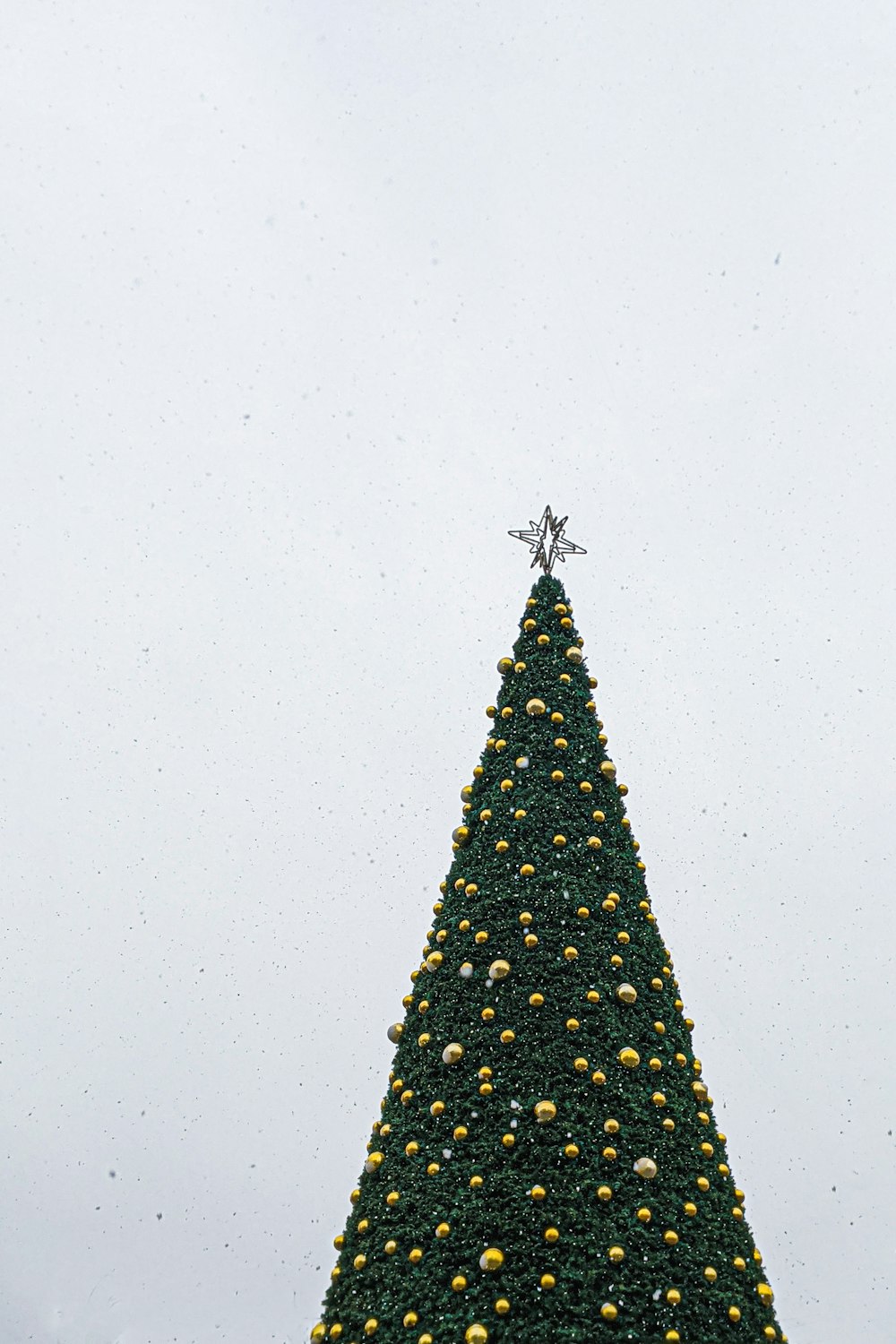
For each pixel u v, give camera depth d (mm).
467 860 10320
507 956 9492
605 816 10445
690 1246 8266
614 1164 8461
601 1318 7812
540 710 10883
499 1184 8344
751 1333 8117
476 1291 7938
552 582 12102
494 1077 8898
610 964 9492
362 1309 8328
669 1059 9258
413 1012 9859
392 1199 8602
